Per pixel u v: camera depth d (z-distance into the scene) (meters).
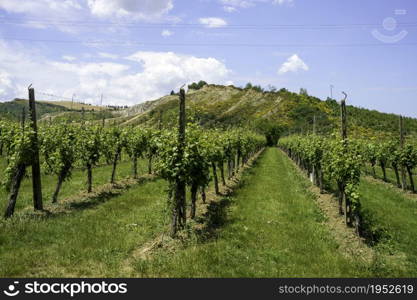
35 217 11.03
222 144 18.67
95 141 16.42
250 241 9.65
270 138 89.94
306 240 9.98
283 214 13.20
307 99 117.62
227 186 19.31
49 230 9.77
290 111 103.44
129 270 7.45
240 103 125.38
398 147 21.94
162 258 8.04
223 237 9.84
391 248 9.48
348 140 11.89
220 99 133.50
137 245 9.09
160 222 11.32
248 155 38.44
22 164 11.47
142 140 22.47
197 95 139.38
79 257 7.98
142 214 12.34
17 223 10.09
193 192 11.74
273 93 132.00
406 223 12.08
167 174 10.16
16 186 11.30
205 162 11.29
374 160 25.78
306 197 17.16
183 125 10.32
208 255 8.23
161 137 11.24
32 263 7.53
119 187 18.08
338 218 12.64
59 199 14.31
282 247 9.29
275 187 20.09
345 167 11.07
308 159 22.11
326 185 20.25
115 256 8.18
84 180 19.64
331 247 9.43
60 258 7.86
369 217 12.46
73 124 17.30
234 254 8.49
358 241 10.06
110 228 10.44
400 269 8.05
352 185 10.83
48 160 13.62
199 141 11.00
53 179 19.27
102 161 30.27
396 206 14.93
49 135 13.77
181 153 10.23
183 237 9.66
